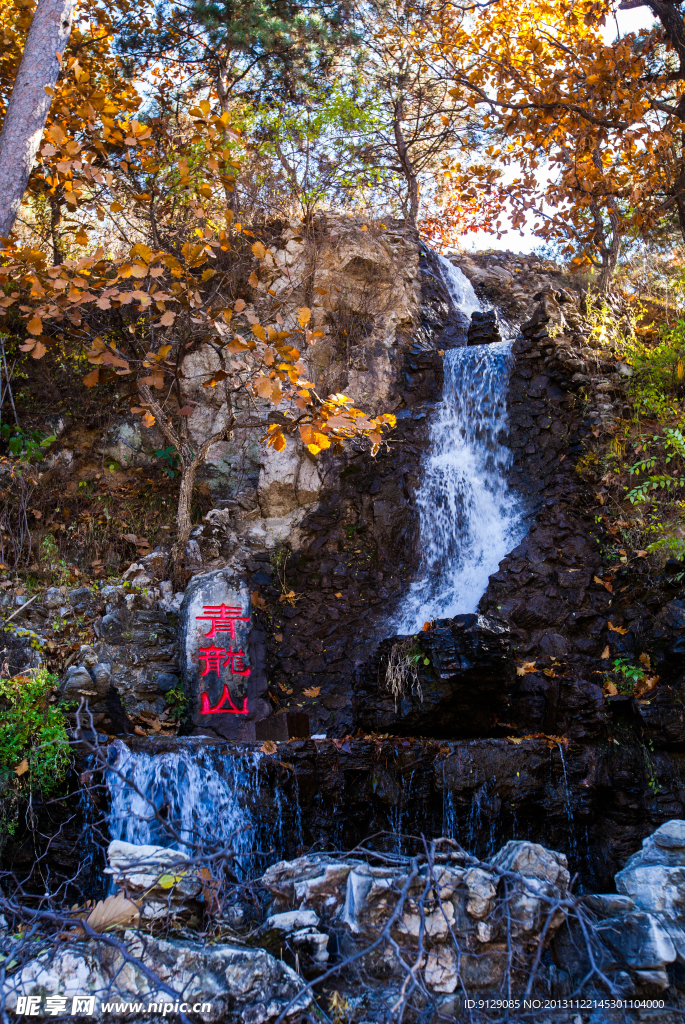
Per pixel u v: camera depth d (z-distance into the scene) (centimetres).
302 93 1159
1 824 613
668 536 729
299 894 379
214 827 616
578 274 1317
